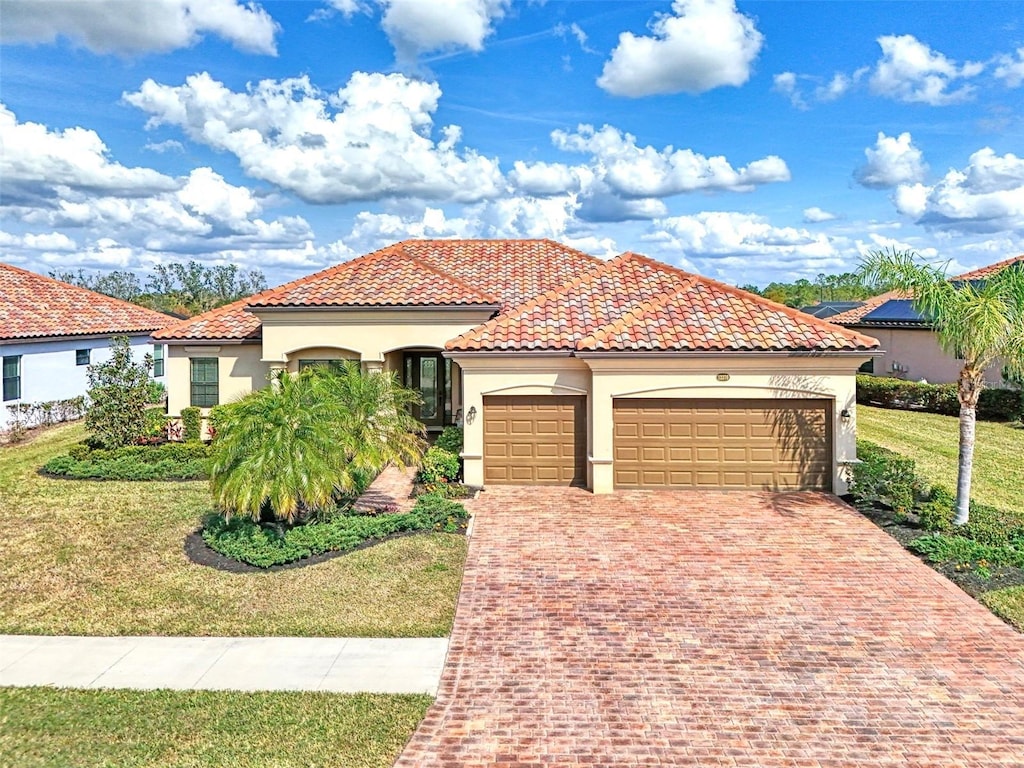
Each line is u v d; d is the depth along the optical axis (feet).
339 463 48.01
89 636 36.60
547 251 101.30
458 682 31.86
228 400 81.87
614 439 62.90
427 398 86.38
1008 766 25.91
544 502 59.52
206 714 29.14
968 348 49.11
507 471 64.90
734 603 39.93
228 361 81.76
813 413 61.62
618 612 38.93
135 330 118.93
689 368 61.57
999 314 47.01
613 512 56.54
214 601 40.22
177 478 66.59
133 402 74.38
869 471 57.72
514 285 87.40
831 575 43.73
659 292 73.77
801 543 49.26
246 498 43.91
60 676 32.48
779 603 39.93
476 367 64.28
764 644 35.29
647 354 60.80
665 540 50.06
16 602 40.63
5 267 117.91
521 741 27.45
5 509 57.11
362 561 44.93
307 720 28.71
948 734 27.89
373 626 37.35
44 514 55.62
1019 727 28.37
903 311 119.85
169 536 50.34
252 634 36.65
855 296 265.54
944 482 63.98
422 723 28.68
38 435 91.91
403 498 61.26
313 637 36.32
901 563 45.55
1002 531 48.08
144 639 36.24
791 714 29.30
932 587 41.98
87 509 56.70
